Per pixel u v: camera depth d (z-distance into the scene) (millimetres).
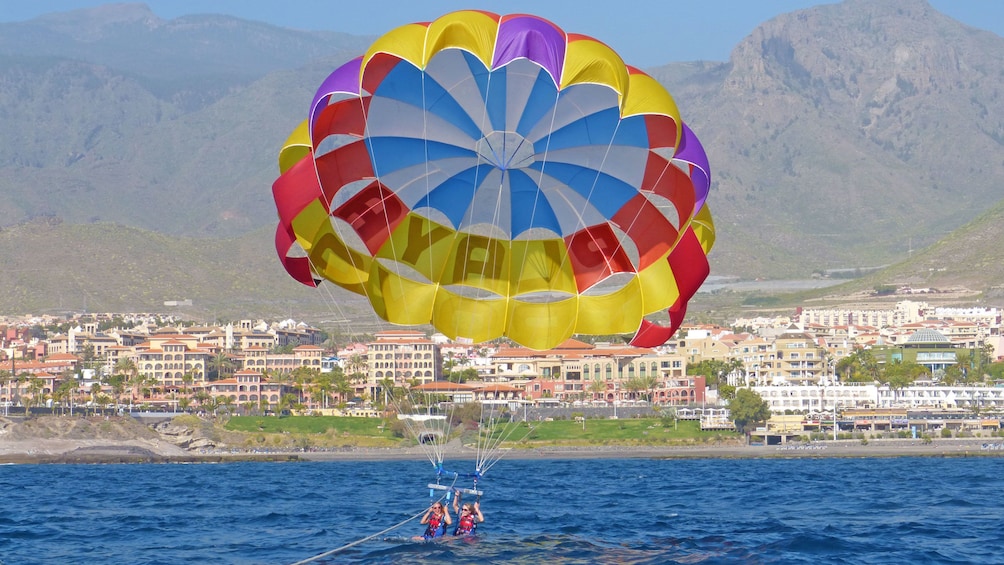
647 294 91000
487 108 88438
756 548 104438
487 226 92625
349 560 96812
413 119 88312
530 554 97750
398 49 82312
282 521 137875
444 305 92500
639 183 89688
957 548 105938
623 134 87812
